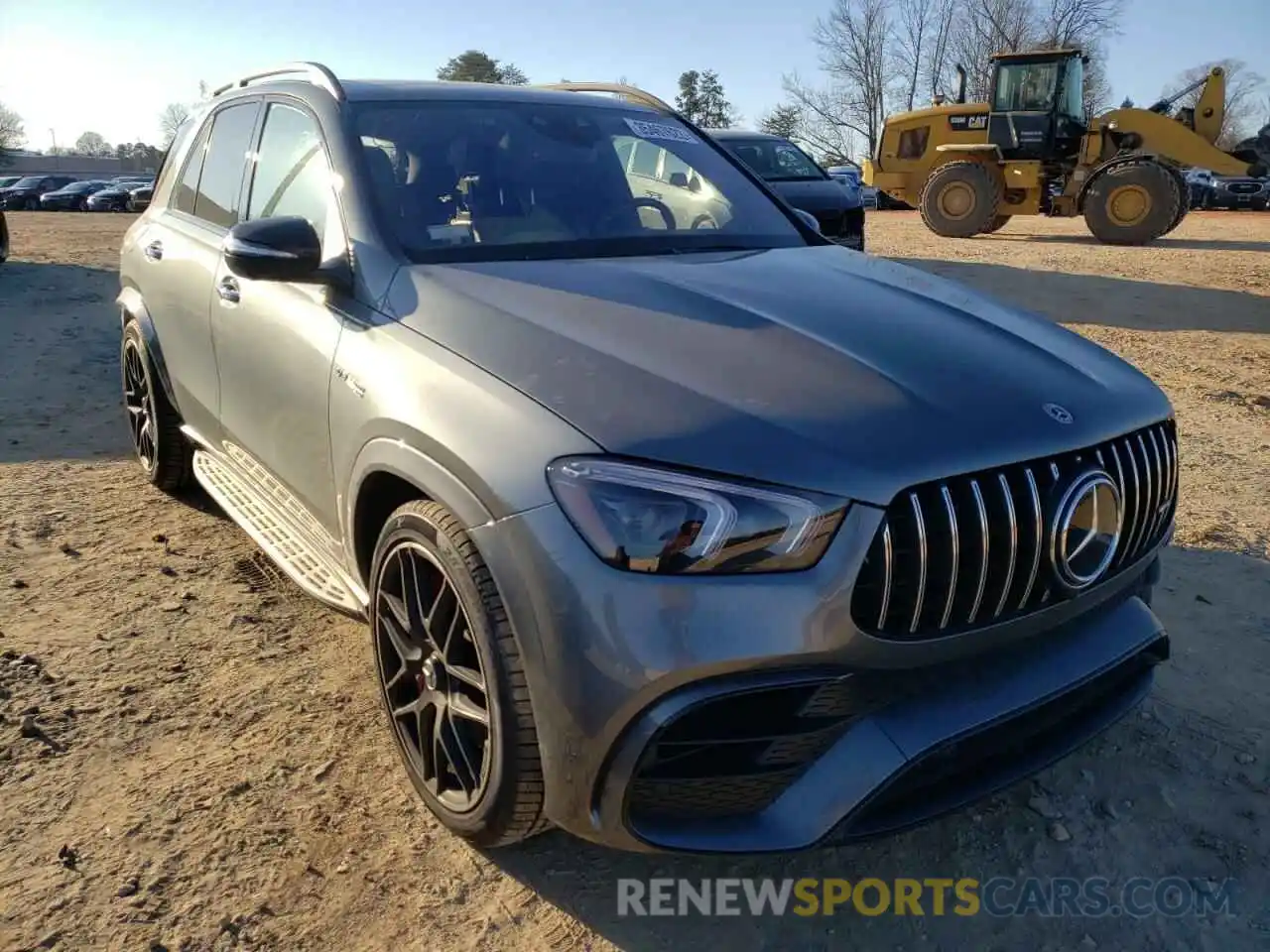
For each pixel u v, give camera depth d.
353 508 2.61
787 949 2.22
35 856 2.39
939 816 2.13
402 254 2.76
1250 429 6.05
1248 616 3.64
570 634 1.93
